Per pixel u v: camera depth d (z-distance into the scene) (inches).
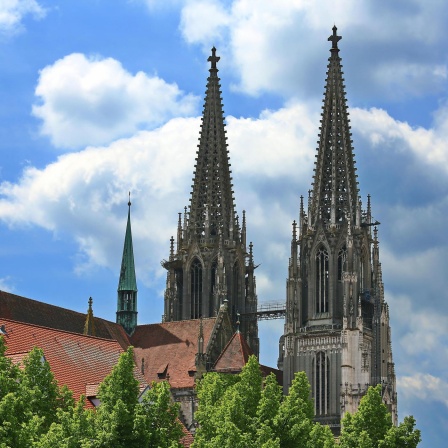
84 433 5590.6
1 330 6973.4
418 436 7450.8
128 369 5885.8
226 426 6274.6
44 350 7057.1
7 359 5546.3
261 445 6318.9
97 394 6067.9
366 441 7327.8
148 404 5925.2
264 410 6683.1
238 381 7790.4
